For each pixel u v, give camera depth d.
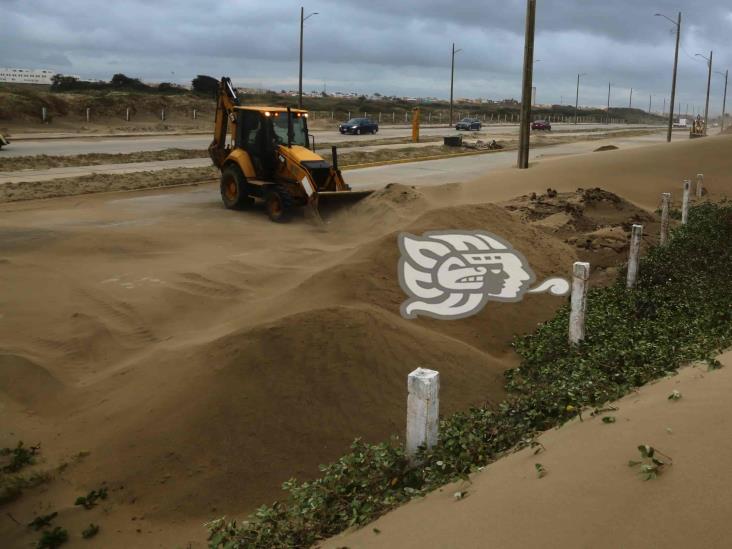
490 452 4.94
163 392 6.97
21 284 11.18
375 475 4.90
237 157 17.70
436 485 4.39
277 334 7.09
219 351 7.16
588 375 6.58
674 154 26.05
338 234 15.71
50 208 17.94
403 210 15.98
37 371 8.07
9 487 5.86
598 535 2.86
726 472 3.01
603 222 15.66
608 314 9.34
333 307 7.64
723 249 13.79
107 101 58.97
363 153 34.66
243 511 5.54
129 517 5.55
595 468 3.49
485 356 8.08
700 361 5.80
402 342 7.48
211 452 6.08
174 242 14.22
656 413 4.09
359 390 6.71
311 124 69.94
